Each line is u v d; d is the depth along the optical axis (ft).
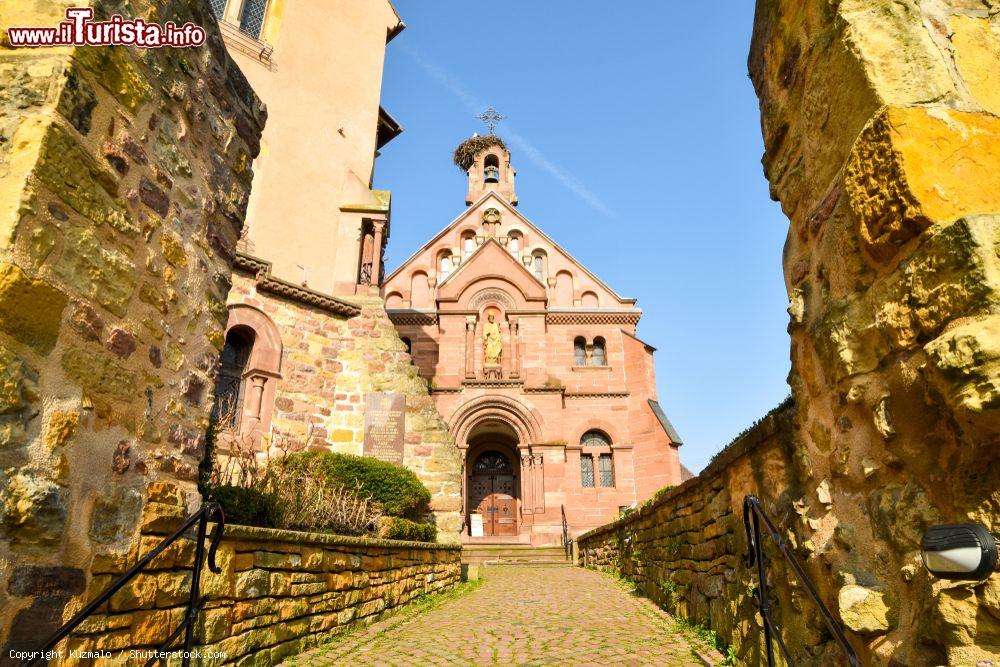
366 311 43.14
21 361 8.27
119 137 10.87
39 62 9.43
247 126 16.57
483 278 85.87
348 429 40.40
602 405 81.92
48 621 8.61
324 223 44.68
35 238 8.64
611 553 44.32
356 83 49.93
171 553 11.98
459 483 41.24
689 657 17.29
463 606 29.73
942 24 8.69
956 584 6.55
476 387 79.20
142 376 11.35
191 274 13.39
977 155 7.68
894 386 7.93
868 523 8.76
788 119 11.73
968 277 6.57
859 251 8.95
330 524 22.90
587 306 91.04
